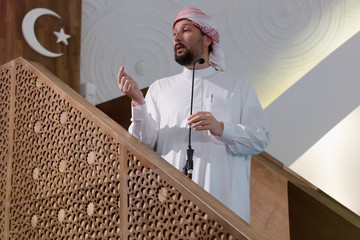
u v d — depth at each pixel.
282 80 6.92
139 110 3.06
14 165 3.13
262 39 7.00
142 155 2.38
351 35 6.80
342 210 4.46
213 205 2.11
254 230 2.03
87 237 2.56
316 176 6.18
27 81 3.17
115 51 6.94
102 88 6.83
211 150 3.09
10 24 5.73
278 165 5.08
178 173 2.31
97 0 6.95
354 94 6.22
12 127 3.20
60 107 2.89
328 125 6.24
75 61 6.13
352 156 6.09
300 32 6.94
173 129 3.19
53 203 2.82
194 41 3.31
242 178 3.13
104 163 2.55
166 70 7.03
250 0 7.07
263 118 3.22
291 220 4.06
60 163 2.82
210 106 3.23
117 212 2.44
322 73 6.40
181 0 7.10
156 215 2.29
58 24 6.06
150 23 7.06
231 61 7.01
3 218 3.11
